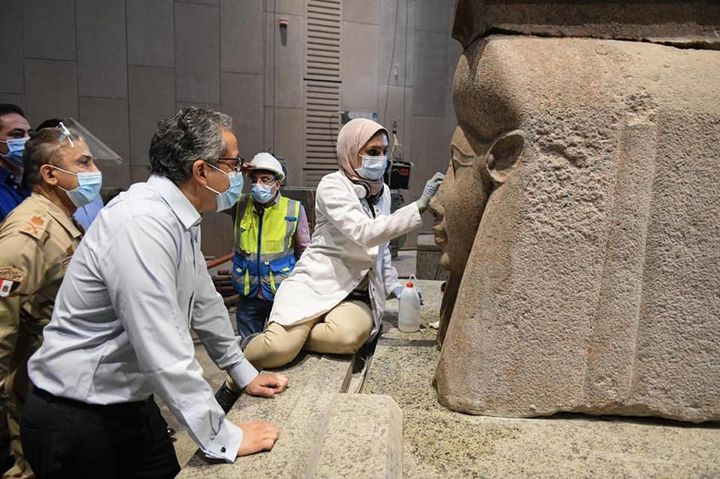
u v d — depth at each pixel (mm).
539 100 1534
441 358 1745
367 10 6539
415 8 6750
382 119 6848
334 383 1900
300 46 6172
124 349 1348
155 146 1380
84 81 5496
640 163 1554
